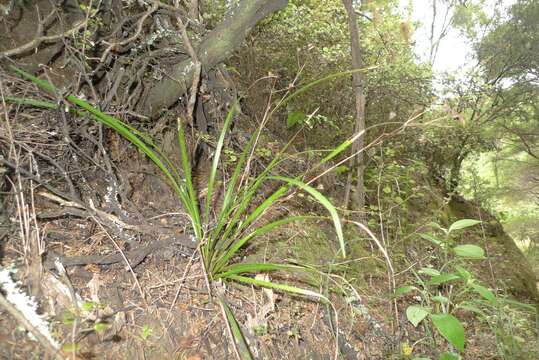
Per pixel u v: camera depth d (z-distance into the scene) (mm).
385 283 2613
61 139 1679
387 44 4328
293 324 1810
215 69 2307
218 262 1659
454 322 1437
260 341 1615
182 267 1709
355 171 3312
